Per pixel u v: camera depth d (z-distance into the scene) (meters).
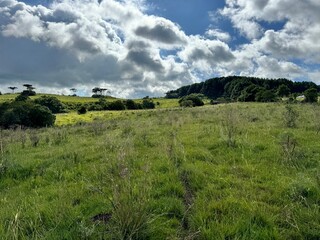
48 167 8.63
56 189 6.29
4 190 6.96
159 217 4.58
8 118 46.12
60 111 109.31
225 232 3.98
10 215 4.87
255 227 4.04
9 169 8.38
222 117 17.64
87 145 12.73
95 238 3.91
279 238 3.82
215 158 8.05
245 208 4.59
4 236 3.89
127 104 118.25
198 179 6.20
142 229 4.03
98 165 8.05
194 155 8.46
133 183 5.93
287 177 6.03
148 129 15.96
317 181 5.47
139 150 9.93
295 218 4.27
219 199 5.02
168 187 5.79
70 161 8.86
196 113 27.16
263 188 5.65
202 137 11.81
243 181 5.96
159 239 4.00
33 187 7.02
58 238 3.96
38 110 49.50
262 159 7.60
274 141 9.72
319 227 3.97
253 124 14.46
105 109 113.12
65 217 4.59
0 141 11.70
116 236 3.87
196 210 4.70
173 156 8.15
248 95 80.38
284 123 14.09
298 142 9.21
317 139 9.77
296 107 25.70
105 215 4.77
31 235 4.20
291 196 5.11
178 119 19.92
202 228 4.08
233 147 9.26
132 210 4.02
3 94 194.38
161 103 143.38
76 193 5.92
